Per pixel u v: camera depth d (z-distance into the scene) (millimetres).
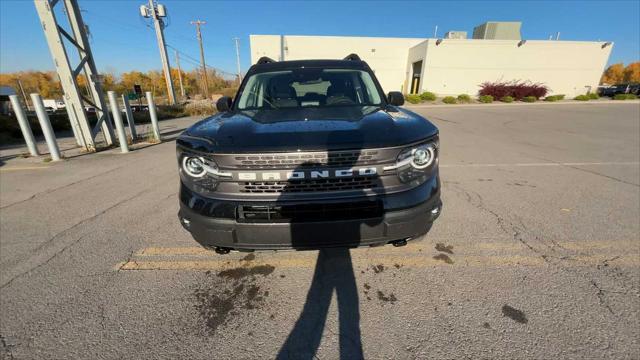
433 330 1691
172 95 29359
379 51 31641
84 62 6859
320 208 1704
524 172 4719
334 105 2654
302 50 30688
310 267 2314
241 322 1789
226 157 1689
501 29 30203
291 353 1575
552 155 5906
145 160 5965
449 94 28266
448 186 4059
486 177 4461
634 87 29266
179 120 15523
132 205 3564
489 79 27891
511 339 1617
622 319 1729
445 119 13008
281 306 1915
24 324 1777
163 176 4773
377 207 1735
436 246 2562
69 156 6426
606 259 2326
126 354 1575
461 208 3324
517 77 27844
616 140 7570
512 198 3605
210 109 19906
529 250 2475
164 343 1643
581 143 7199
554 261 2314
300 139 1693
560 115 14555
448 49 27078
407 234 1828
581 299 1896
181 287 2105
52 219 3201
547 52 27125
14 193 4027
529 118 13266
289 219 1719
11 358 1555
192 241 2729
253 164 1678
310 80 3002
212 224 1766
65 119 12094
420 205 1804
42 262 2414
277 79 3027
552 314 1780
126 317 1829
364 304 1910
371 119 2018
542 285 2039
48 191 4098
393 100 2957
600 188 3930
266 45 30141
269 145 1666
